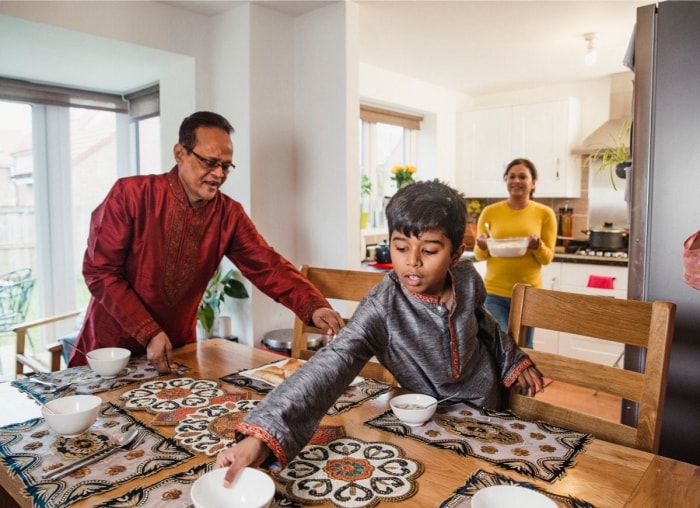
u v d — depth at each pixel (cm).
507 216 300
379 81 380
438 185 92
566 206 436
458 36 308
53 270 319
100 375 129
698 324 152
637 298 162
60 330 322
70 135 321
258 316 266
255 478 72
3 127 295
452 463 85
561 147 407
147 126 333
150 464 84
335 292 161
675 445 156
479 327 115
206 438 93
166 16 253
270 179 268
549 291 122
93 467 83
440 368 104
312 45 267
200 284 167
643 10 155
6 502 95
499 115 438
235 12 259
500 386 117
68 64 272
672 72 151
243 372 131
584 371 114
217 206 162
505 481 80
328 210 268
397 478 80
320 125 268
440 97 442
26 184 306
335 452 89
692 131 150
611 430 106
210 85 274
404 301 100
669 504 74
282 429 76
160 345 133
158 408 108
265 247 167
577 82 422
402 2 258
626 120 387
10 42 237
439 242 87
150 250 152
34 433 96
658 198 156
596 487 78
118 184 149
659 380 103
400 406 104
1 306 297
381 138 425
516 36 309
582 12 271
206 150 145
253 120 257
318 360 89
